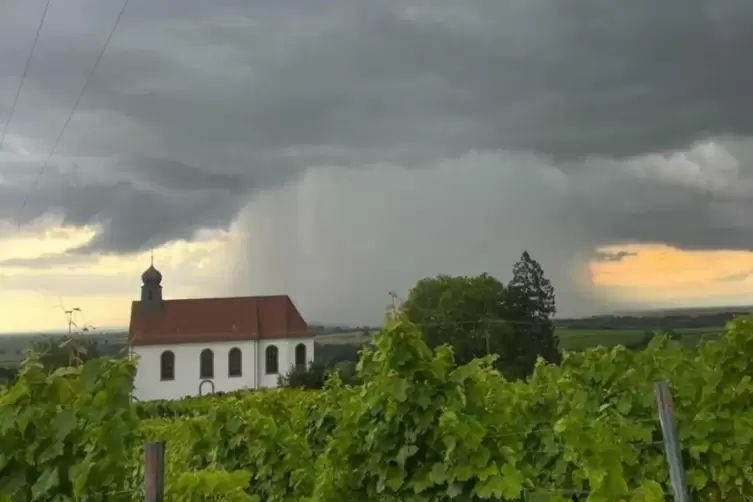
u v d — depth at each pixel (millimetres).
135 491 4684
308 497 7285
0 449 4555
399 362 5969
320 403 9516
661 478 6941
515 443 6379
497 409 6836
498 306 69438
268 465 7910
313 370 76812
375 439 6082
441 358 6328
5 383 5148
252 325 85000
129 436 4746
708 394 7426
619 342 9438
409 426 5988
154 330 83312
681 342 8836
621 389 7543
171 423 13914
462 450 5793
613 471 5824
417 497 5945
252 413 8422
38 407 4691
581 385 7684
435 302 67812
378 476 6176
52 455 4523
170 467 8656
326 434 8812
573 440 5953
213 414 8492
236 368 83938
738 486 7152
